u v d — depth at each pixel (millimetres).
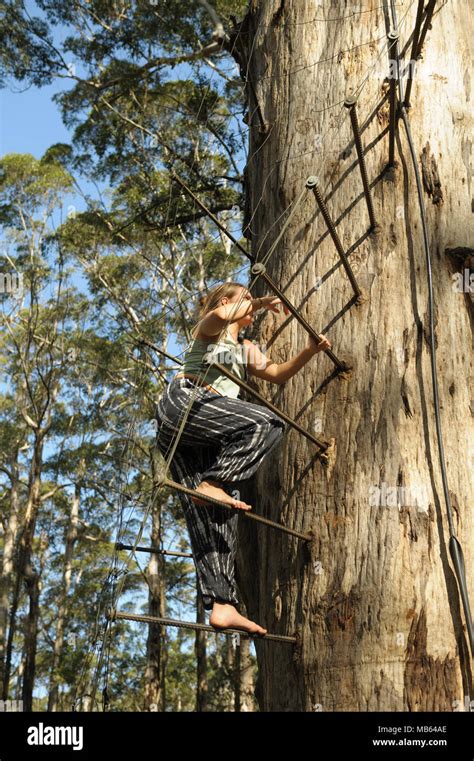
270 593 3537
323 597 3264
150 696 18781
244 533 4043
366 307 3656
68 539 24672
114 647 26016
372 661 3072
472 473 3332
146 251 17125
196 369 3322
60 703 25453
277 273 4012
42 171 21094
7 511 28344
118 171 15148
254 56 4797
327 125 4113
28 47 14047
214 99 12875
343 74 4168
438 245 3740
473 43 4262
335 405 3547
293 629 3324
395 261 3705
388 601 3131
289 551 3469
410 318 3600
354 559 3258
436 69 4082
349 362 3580
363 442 3428
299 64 4391
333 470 3443
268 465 3738
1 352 24266
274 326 3900
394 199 3818
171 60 13359
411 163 3875
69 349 20203
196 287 16438
